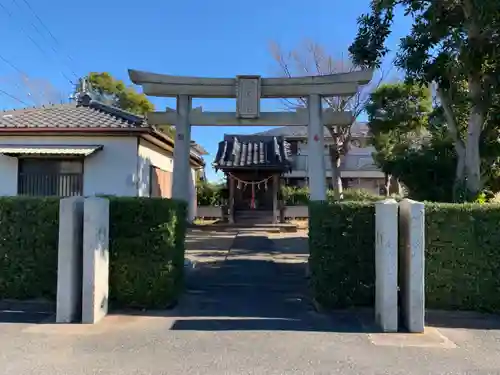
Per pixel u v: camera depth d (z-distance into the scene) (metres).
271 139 23.33
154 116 10.27
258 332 5.52
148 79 10.07
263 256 12.00
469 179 9.56
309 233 7.03
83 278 5.89
